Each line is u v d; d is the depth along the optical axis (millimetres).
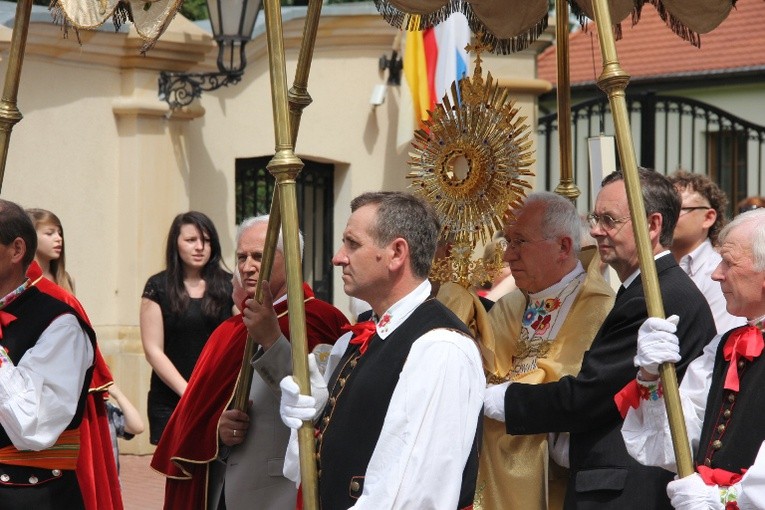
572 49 24297
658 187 5570
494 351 6156
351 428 4785
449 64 14109
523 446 5906
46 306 6121
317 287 14812
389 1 6145
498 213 6109
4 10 12539
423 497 4469
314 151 14391
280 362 6012
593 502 5465
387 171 14773
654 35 24047
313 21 5730
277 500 6320
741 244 4770
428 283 4980
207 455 6422
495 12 6566
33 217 8648
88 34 12250
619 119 4578
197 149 13430
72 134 12469
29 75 12094
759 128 17672
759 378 4738
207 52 13109
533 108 15188
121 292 12844
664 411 5004
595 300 5941
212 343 6695
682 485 4512
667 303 5422
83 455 6695
